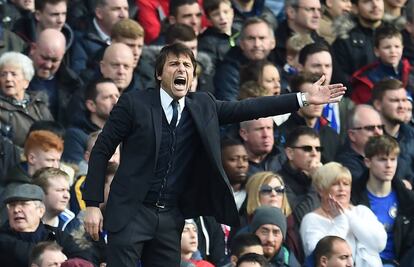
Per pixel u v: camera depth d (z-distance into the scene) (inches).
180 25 1584.6
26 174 1342.3
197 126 968.9
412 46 1759.4
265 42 1625.2
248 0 1749.5
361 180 1430.9
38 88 1514.5
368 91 1651.1
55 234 1254.3
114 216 968.9
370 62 1699.1
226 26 1663.4
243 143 1456.7
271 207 1307.8
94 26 1617.9
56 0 1585.9
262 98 979.3
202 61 1610.5
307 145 1419.8
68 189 1295.5
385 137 1425.9
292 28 1710.1
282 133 1505.9
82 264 1160.2
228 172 1386.6
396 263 1393.9
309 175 1419.8
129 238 967.0
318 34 1727.4
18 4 1624.0
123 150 975.0
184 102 975.6
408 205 1422.2
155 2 1688.0
